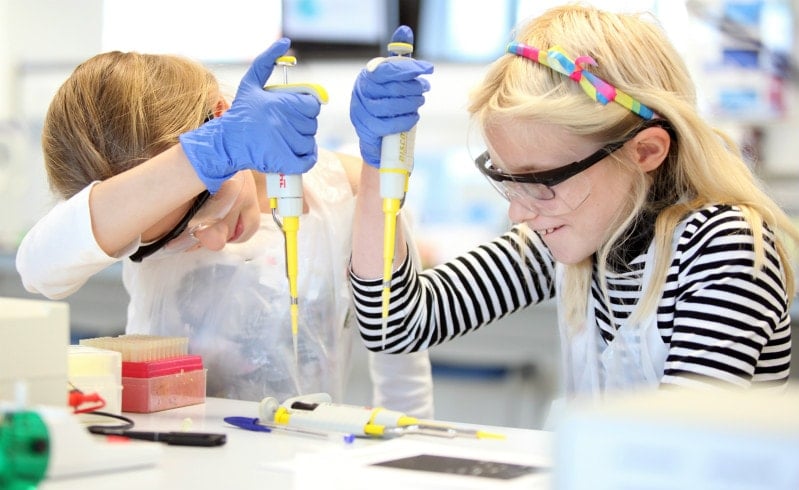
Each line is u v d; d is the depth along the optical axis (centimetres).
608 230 119
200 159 121
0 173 361
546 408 307
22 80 373
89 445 85
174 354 135
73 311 333
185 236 148
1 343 94
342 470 89
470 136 181
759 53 307
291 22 344
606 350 127
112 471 87
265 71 123
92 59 146
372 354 171
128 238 130
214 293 158
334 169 168
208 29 352
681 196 122
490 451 99
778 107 306
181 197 126
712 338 105
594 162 114
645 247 121
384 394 170
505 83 118
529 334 298
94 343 130
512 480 85
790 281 122
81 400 109
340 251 161
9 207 360
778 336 115
